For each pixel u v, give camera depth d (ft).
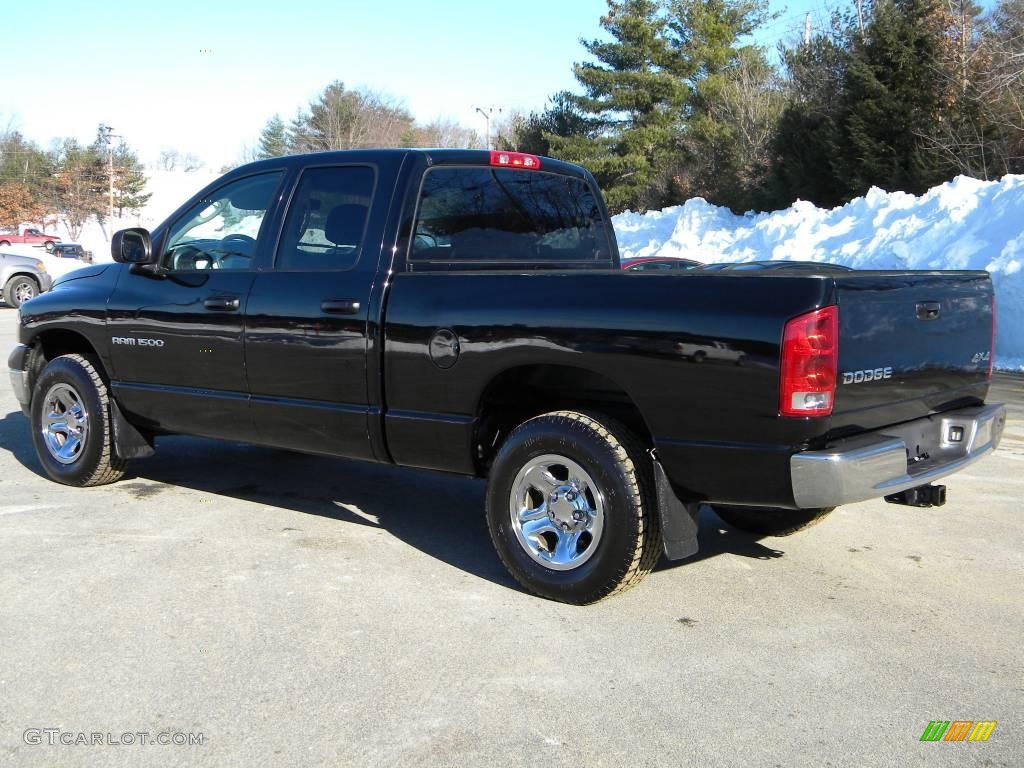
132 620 12.49
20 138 232.53
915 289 12.75
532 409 14.89
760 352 11.32
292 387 15.58
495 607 13.16
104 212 235.61
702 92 122.52
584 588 12.88
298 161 16.26
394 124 236.84
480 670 11.18
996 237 44.52
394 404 14.47
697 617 12.96
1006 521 18.07
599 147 124.67
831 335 11.17
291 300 15.44
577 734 9.75
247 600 13.26
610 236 18.80
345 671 11.10
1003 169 67.62
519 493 13.48
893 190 74.38
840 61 83.66
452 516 17.85
